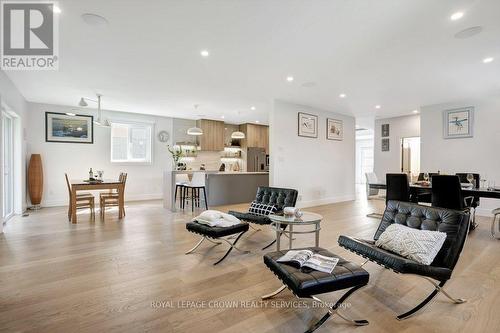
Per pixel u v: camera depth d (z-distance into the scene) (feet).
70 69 12.63
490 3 7.29
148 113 24.34
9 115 16.02
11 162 16.78
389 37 9.34
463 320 5.96
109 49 10.43
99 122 18.06
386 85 15.08
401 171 24.82
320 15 8.00
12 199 17.01
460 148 18.80
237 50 10.49
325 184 22.39
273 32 9.05
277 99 18.65
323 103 19.75
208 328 5.63
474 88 15.67
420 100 18.62
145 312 6.17
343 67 12.25
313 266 5.96
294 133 19.89
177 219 16.06
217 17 8.14
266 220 10.58
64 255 9.78
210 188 20.88
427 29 8.76
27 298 6.71
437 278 6.15
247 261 9.40
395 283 7.80
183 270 8.57
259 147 30.32
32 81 14.52
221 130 28.14
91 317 5.94
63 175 21.15
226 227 9.66
